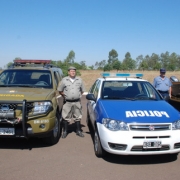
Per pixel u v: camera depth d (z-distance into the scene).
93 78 33.94
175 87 8.62
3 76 6.49
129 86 5.86
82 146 5.50
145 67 67.25
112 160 4.71
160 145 4.27
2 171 4.14
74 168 4.31
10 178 3.88
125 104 5.01
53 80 6.42
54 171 4.17
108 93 5.64
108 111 4.68
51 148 5.32
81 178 3.93
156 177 4.03
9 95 5.03
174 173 4.19
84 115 9.07
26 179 3.86
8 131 4.80
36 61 7.63
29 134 4.85
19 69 6.70
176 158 4.85
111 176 4.02
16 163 4.48
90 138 6.12
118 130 4.31
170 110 4.79
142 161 4.68
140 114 4.50
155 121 4.32
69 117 6.19
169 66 61.47
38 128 4.89
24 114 4.68
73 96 6.01
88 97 5.67
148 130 4.28
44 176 3.98
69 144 5.63
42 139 5.84
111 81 5.95
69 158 4.77
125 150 4.28
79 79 6.13
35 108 4.91
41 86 6.17
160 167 4.42
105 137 4.41
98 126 4.72
